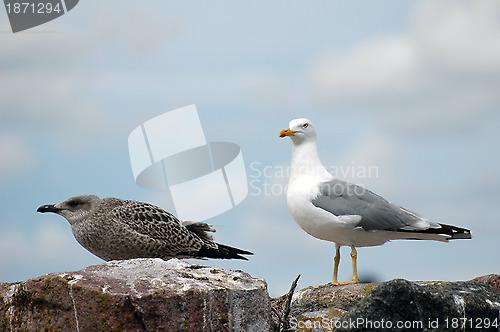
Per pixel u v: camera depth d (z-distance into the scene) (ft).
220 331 36.70
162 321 35.55
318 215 50.85
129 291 35.73
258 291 38.11
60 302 36.24
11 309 37.76
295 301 45.78
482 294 39.83
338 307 44.29
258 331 37.81
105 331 35.27
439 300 37.73
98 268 38.29
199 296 36.24
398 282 37.22
